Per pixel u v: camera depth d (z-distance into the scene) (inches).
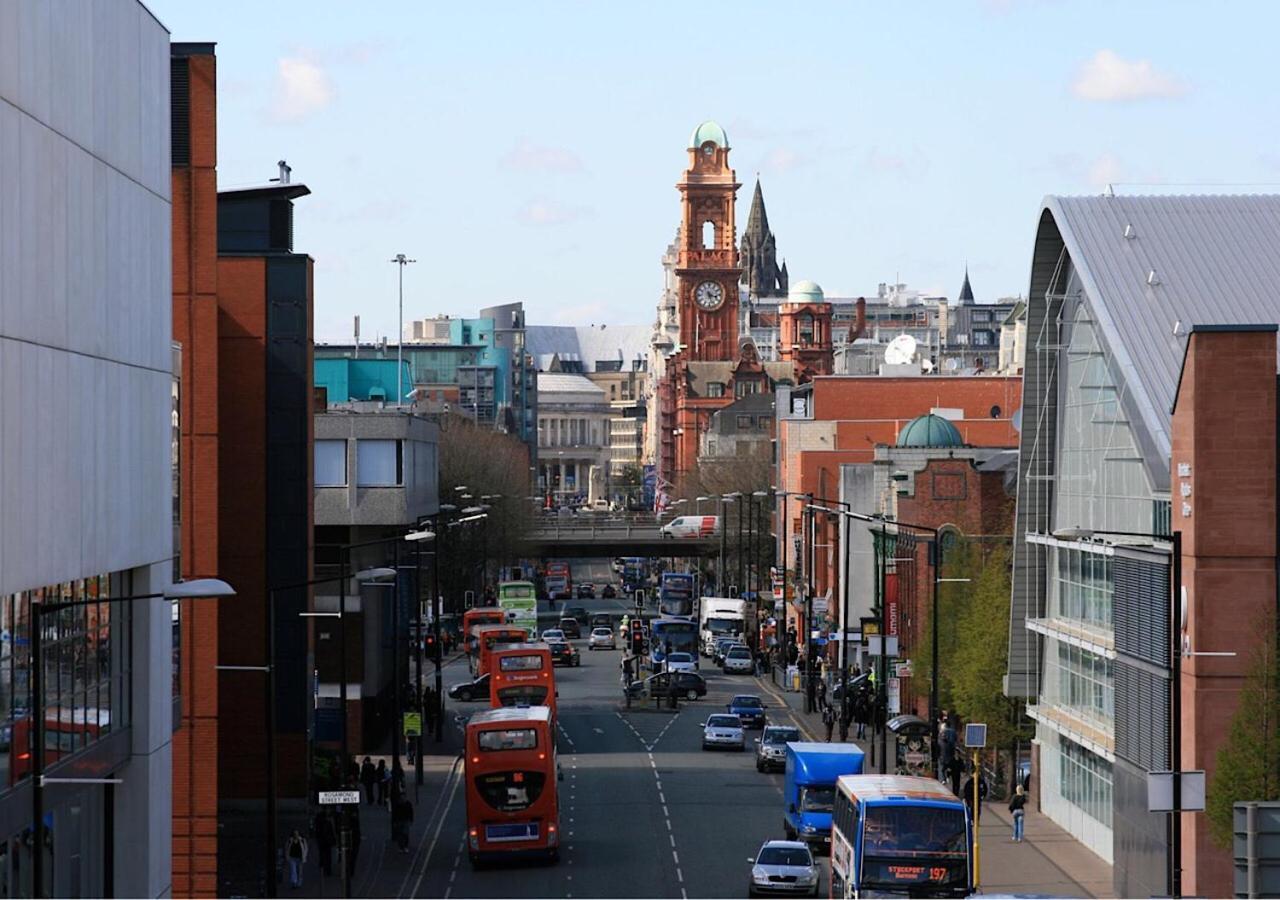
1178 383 2810.0
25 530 1852.9
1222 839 2541.8
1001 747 4042.8
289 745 3868.1
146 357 2363.4
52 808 2021.4
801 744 3587.6
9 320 1802.4
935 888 2561.5
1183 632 2716.5
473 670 6643.7
